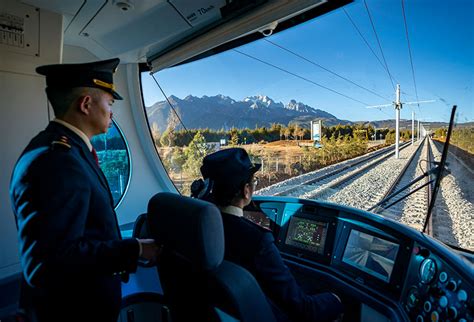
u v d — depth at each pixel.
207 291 0.84
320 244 1.51
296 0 1.32
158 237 0.91
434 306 0.99
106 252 0.82
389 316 1.12
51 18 1.73
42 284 0.74
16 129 1.71
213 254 0.76
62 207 0.76
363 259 1.32
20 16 1.64
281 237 1.68
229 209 1.01
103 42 2.20
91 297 0.96
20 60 1.68
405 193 1.39
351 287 1.30
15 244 1.75
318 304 1.03
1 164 1.67
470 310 0.87
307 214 1.60
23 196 0.76
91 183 0.90
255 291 0.81
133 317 1.47
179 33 2.04
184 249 0.79
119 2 1.60
